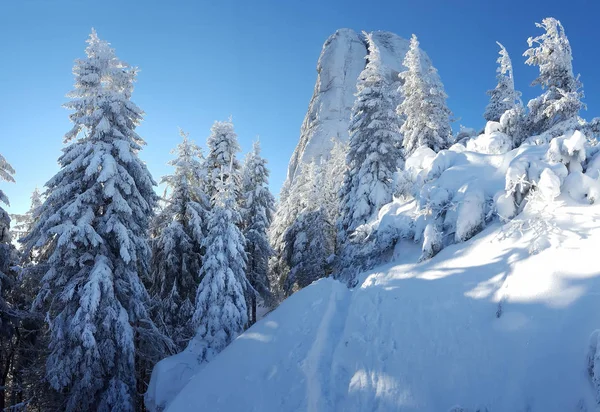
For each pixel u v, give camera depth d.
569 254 6.67
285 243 30.33
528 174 9.16
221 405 7.67
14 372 17.95
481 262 8.08
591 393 4.32
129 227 14.19
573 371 4.73
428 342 6.70
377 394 6.23
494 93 24.97
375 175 21.09
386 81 23.03
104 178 12.68
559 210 8.22
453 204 10.24
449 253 9.23
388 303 8.40
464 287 7.52
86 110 14.46
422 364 6.32
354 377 6.82
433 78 22.78
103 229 13.20
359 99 23.08
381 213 14.83
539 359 5.20
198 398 8.19
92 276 12.34
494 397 5.21
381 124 21.75
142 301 14.70
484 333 6.19
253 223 25.05
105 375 12.70
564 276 6.22
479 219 9.59
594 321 5.11
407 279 9.04
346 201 23.45
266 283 25.17
